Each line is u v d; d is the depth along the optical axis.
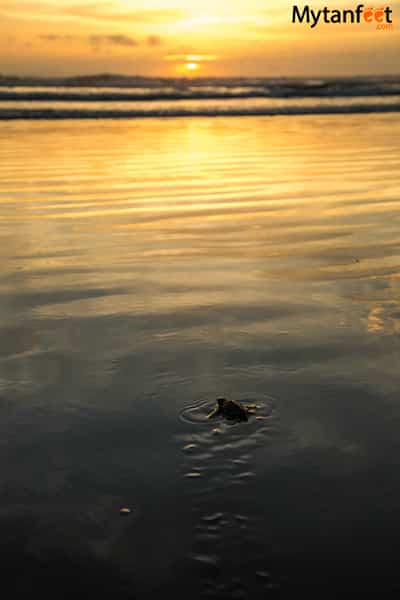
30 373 3.11
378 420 2.63
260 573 1.78
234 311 3.98
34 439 2.51
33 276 4.79
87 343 3.49
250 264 5.11
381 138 15.17
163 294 4.35
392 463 2.32
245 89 36.34
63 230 6.34
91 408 2.76
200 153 12.51
